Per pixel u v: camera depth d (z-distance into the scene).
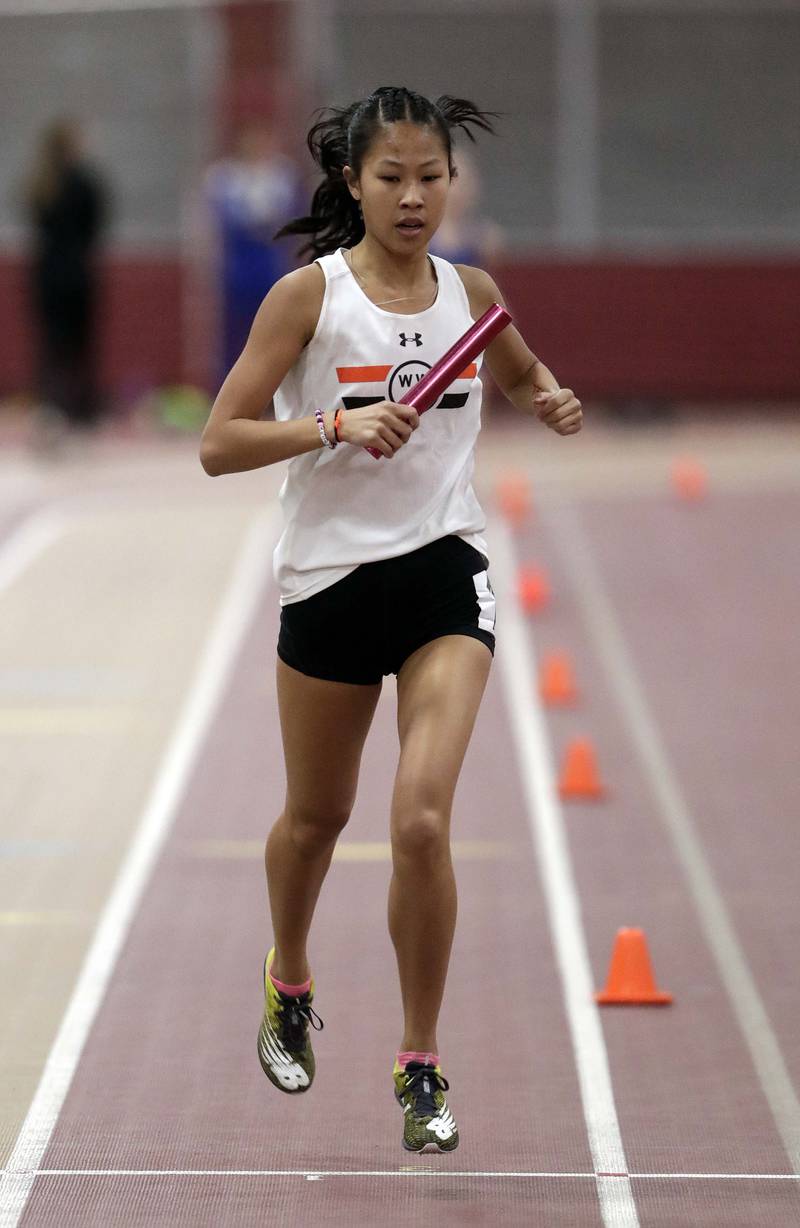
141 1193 13.18
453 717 12.91
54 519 42.25
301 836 13.84
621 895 19.77
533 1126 14.40
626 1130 14.32
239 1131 14.29
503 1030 16.34
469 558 13.35
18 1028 16.31
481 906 19.45
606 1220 12.73
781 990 17.19
